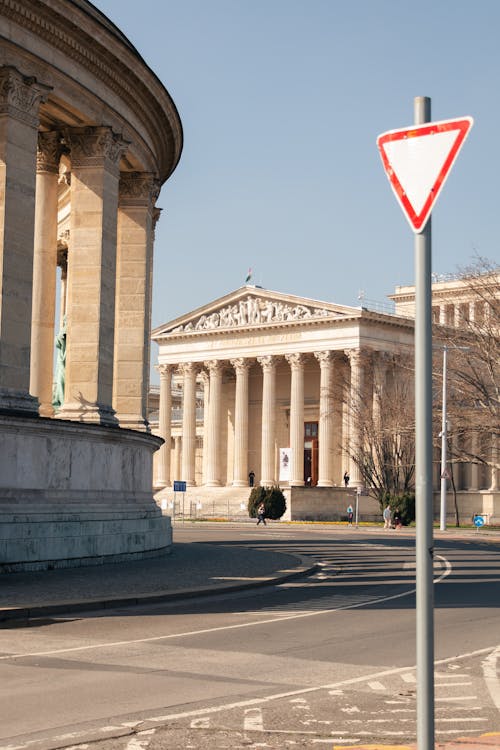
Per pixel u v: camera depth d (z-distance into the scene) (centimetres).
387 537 6178
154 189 3750
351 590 2598
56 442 2819
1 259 2689
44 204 3309
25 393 2730
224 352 11481
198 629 1839
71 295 3158
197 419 13025
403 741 988
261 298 11288
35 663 1448
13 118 2750
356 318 10250
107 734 1001
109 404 3178
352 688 1270
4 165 2722
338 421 10662
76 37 2991
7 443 2631
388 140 711
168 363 11988
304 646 1631
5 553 2558
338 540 5566
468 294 9738
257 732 1022
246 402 11331
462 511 10450
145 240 3669
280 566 3166
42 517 2711
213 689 1254
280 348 10975
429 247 683
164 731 1018
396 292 13312
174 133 3862
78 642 1667
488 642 1689
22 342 2734
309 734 1016
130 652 1561
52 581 2441
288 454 9594
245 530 7025
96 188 3186
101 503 3038
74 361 3125
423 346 667
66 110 3088
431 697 642
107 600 2119
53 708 1126
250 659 1497
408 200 695
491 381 7638
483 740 987
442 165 686
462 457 8994
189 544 4472
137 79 3322
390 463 8975
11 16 2770
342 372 10562
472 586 2731
